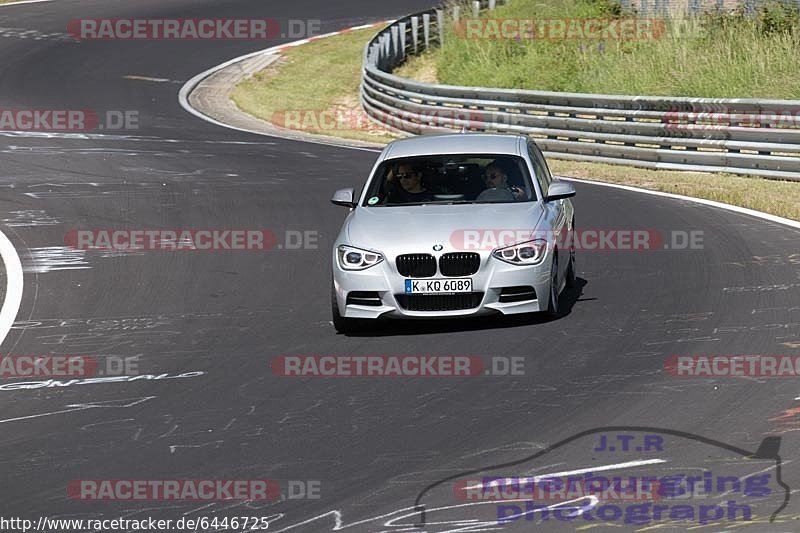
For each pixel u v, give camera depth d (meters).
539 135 82.38
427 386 28.75
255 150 84.62
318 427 25.91
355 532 19.97
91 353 33.72
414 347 32.66
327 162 77.50
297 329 35.69
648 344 31.66
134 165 76.12
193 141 90.06
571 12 114.19
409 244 34.06
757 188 63.09
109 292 42.19
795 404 25.77
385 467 23.08
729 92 89.25
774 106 67.25
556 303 35.84
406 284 33.81
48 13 164.62
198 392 29.22
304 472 23.03
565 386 28.14
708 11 103.81
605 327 33.81
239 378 30.33
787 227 49.66
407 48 129.62
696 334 32.41
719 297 36.94
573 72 103.75
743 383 27.53
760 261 42.50
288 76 130.75
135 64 133.88
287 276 44.00
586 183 67.00
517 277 33.88
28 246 51.12
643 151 74.00
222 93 122.62
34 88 118.25
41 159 78.38
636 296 37.84
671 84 93.75
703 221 52.12
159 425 26.59
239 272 45.06
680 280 40.03
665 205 57.41
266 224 55.00
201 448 24.81
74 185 67.88
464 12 128.62
